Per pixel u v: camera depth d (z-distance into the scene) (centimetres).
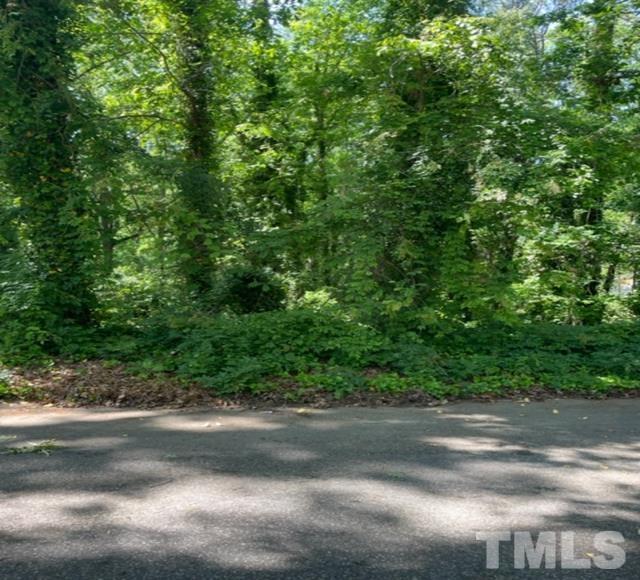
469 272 1072
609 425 705
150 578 325
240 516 407
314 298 1138
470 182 1089
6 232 1059
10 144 1026
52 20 1037
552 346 1070
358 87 1285
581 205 1348
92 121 1054
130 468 505
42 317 991
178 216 1083
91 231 1031
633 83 1507
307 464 526
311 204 1499
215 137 1528
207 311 1116
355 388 845
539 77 1279
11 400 776
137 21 1365
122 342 995
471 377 926
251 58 1545
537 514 423
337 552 358
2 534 374
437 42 1080
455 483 484
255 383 828
